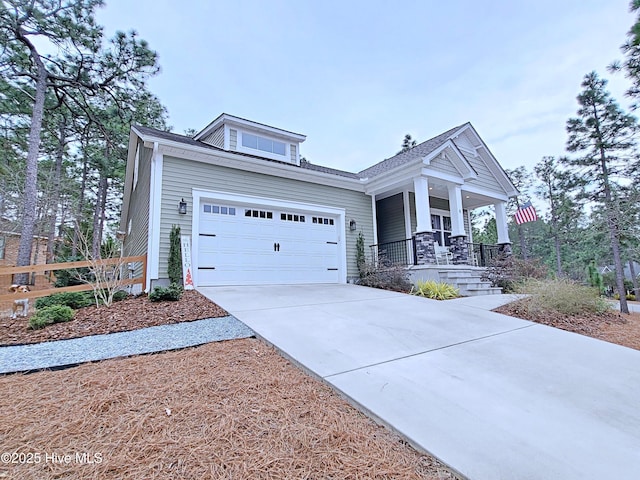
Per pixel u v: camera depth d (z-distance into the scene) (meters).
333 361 3.13
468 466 1.73
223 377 2.74
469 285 8.34
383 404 2.36
